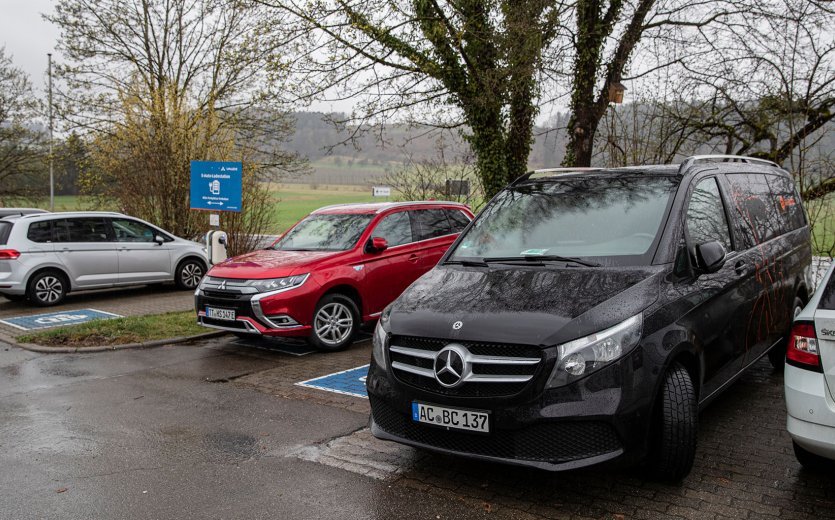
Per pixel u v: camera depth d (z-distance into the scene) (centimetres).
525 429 348
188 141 1680
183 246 1355
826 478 394
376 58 1230
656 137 1244
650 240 427
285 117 1931
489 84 1159
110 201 1933
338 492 388
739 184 548
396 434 398
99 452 460
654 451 376
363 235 824
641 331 360
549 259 439
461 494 382
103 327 891
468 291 416
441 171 1446
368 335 878
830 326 329
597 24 1170
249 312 736
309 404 570
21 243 1136
